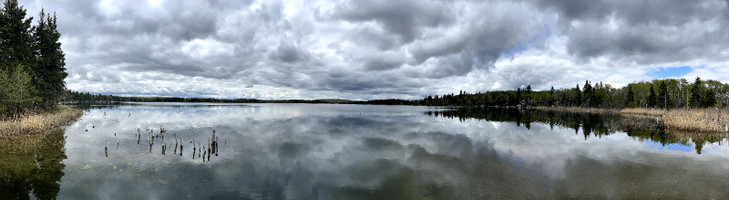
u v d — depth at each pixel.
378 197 15.34
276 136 37.09
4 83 39.03
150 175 18.92
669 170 19.91
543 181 17.78
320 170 20.58
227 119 64.62
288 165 21.95
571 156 24.69
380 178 18.70
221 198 15.12
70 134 35.50
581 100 149.62
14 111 40.28
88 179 17.81
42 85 54.25
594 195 15.25
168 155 24.86
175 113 86.31
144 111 95.56
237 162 22.70
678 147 28.61
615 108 109.56
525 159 23.73
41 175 18.36
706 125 40.34
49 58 56.16
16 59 47.22
